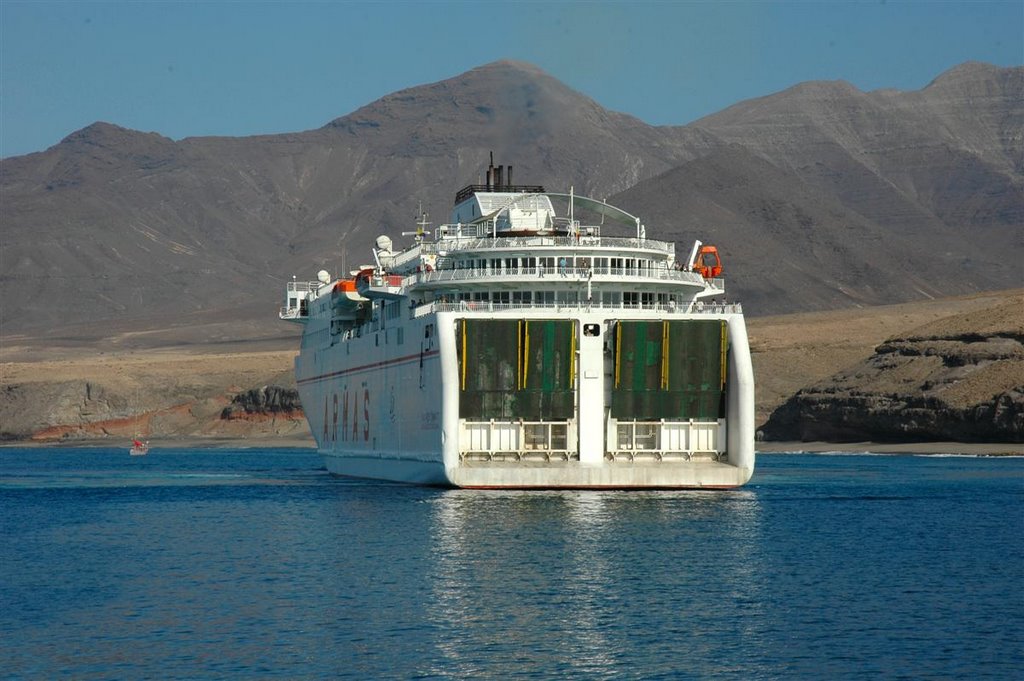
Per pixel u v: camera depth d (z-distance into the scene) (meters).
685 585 166.12
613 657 133.50
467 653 134.62
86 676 127.19
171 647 136.75
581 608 153.25
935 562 184.50
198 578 173.12
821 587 165.75
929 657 133.50
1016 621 148.00
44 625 146.62
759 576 172.38
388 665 130.50
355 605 155.00
